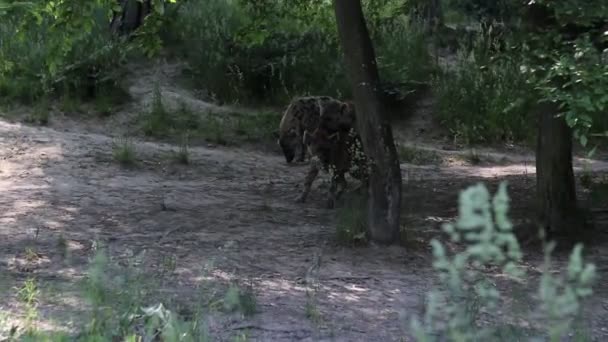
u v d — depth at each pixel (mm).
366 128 11859
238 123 22562
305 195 15188
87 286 6984
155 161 18250
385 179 11805
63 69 23484
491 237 3943
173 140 21734
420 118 25438
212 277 9398
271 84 25281
